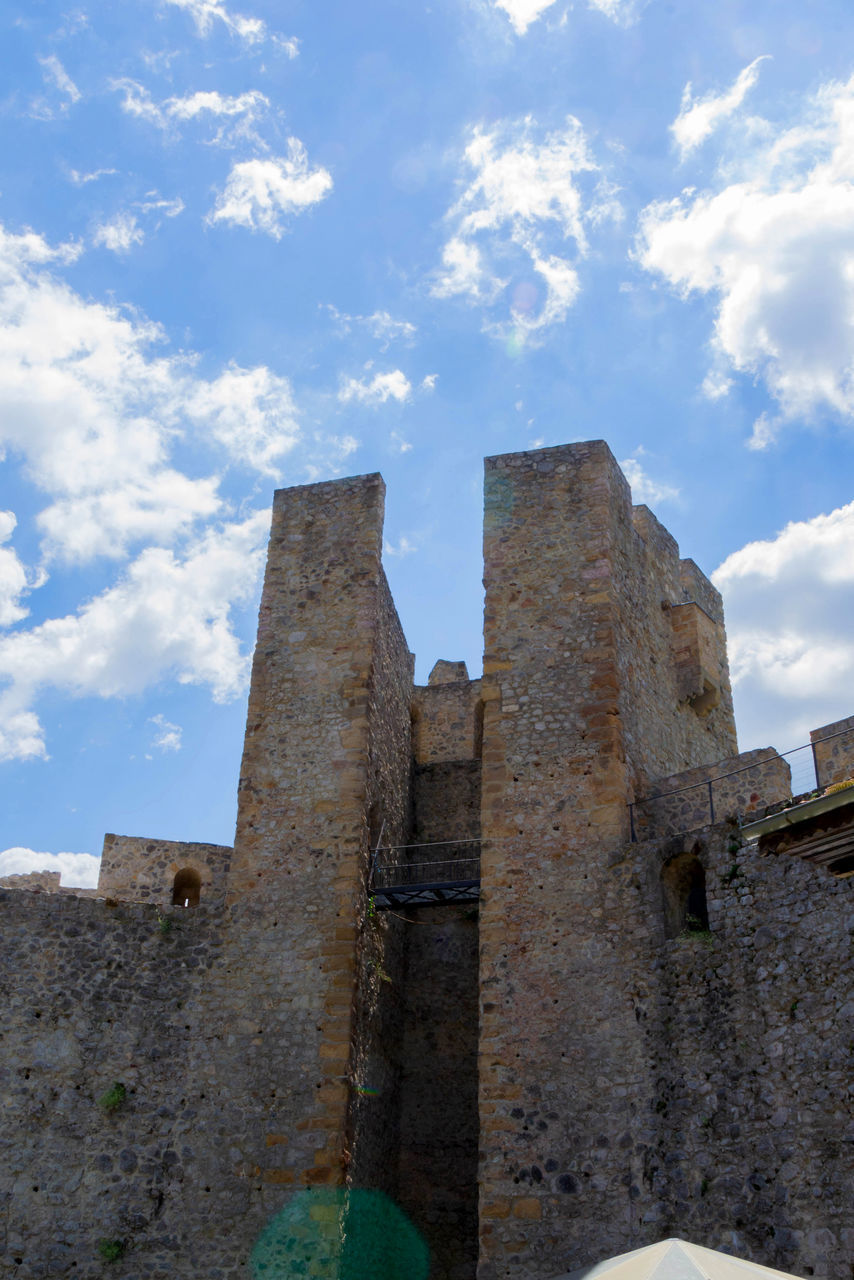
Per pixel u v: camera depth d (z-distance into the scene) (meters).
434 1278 19.48
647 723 19.50
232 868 19.33
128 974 18.70
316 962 18.27
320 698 20.39
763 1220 13.48
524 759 18.19
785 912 14.79
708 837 16.03
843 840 10.61
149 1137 17.53
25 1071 18.02
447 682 28.28
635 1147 14.96
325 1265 16.17
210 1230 16.78
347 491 22.20
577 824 17.42
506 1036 16.31
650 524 22.27
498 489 20.59
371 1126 18.81
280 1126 17.23
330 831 19.23
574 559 19.55
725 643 24.50
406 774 23.48
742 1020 14.68
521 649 19.06
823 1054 13.72
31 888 24.09
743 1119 14.15
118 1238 16.94
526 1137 15.60
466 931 22.30
